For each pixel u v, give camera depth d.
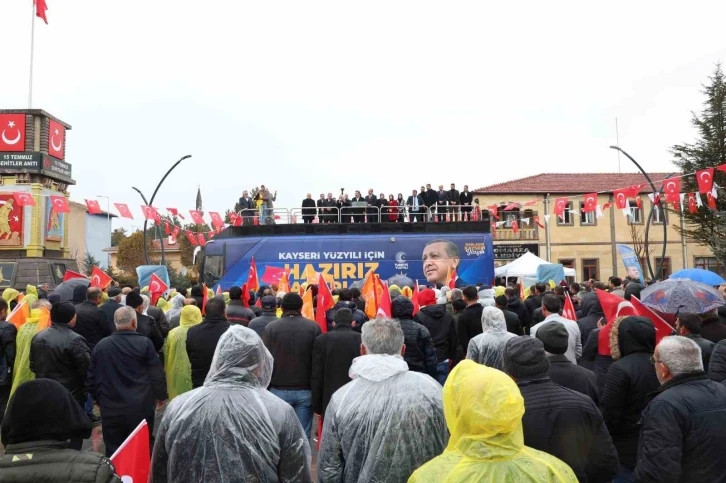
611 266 40.94
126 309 6.09
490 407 2.34
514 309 10.41
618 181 43.34
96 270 12.88
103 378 5.85
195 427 3.11
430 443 3.44
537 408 3.36
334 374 6.16
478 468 2.34
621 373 4.39
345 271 20.77
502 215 40.69
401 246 20.89
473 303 8.48
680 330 5.52
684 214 37.91
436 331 7.97
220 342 3.34
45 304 8.52
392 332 3.79
